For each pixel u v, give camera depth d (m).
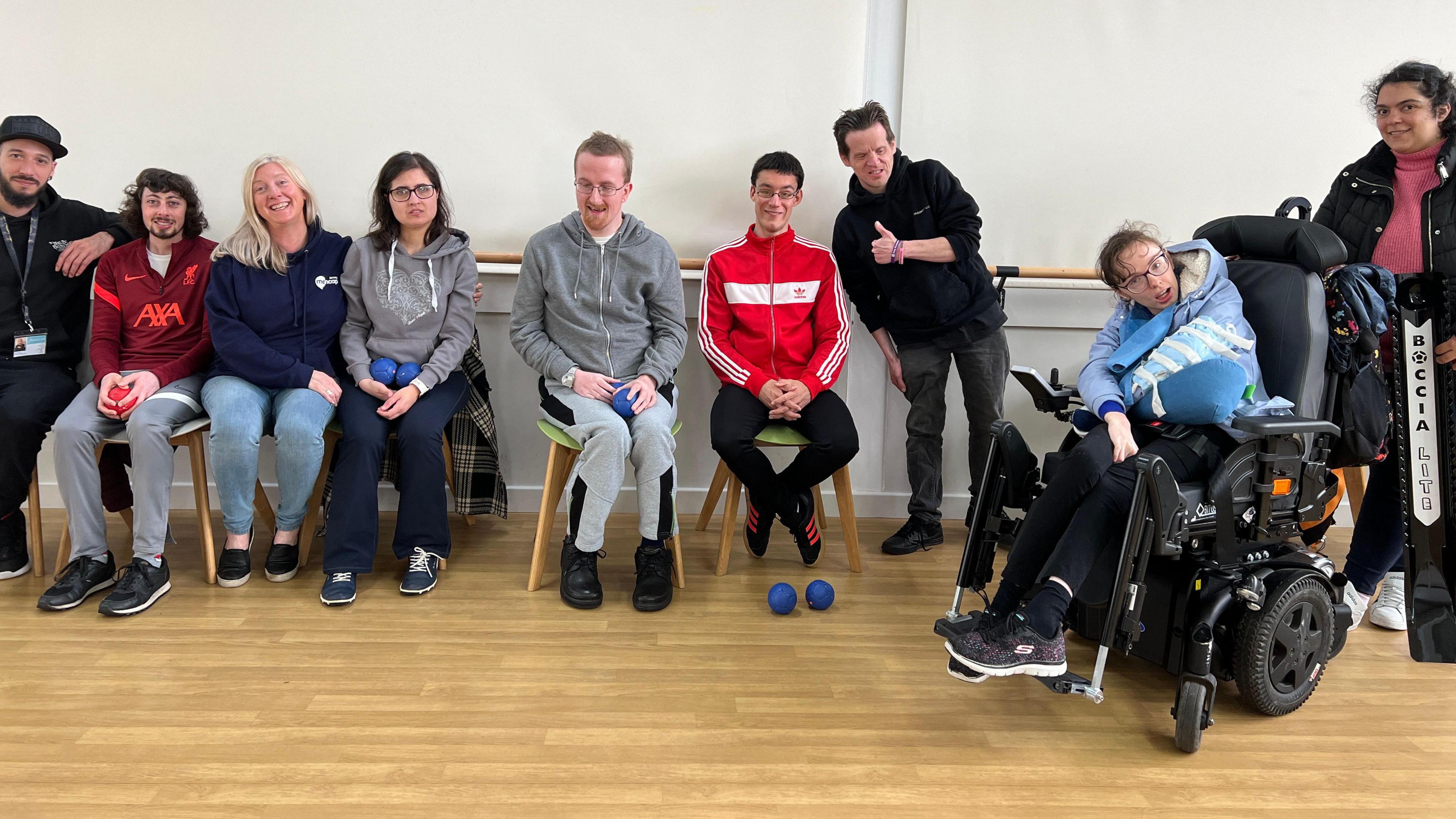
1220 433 1.63
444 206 2.36
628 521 2.79
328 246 2.31
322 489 2.33
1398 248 2.04
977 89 2.63
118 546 2.45
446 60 2.60
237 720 1.52
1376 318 1.71
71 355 2.35
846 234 2.52
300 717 1.53
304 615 1.99
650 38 2.61
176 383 2.20
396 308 2.27
